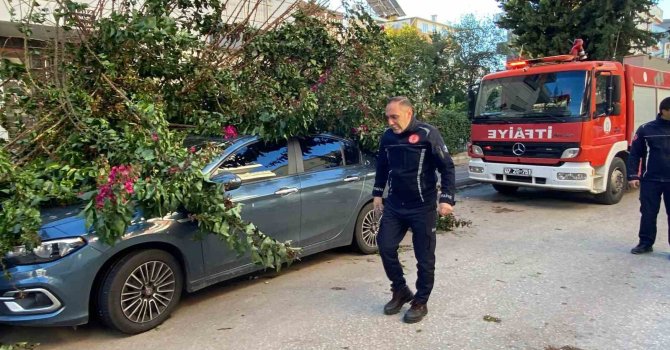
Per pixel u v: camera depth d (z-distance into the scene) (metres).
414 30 23.58
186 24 6.15
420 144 4.20
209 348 3.99
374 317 4.51
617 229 7.60
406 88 6.88
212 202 4.24
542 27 15.88
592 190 8.73
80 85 5.00
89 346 4.10
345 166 6.12
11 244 3.77
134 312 4.24
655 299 4.83
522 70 9.32
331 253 6.55
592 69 8.55
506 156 9.37
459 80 21.02
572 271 5.67
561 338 4.04
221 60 6.01
